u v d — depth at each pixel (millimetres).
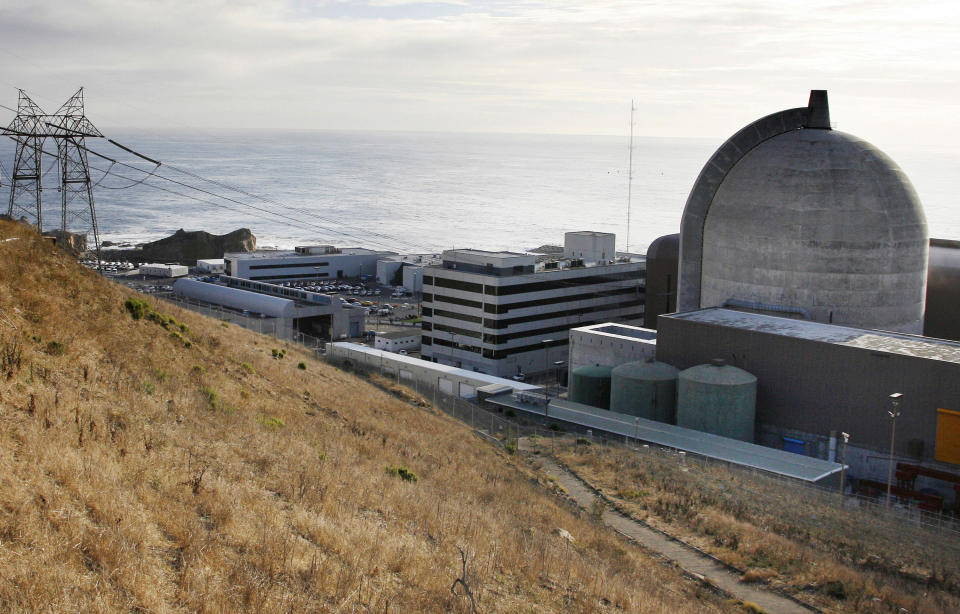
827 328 80375
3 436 24234
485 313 129625
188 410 36250
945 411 67375
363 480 35094
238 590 20422
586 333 100438
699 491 55062
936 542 51344
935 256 100125
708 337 83812
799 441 76938
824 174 84625
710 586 38500
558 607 26906
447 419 69312
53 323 39094
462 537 31484
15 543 19109
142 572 19625
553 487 53062
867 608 37188
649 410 84562
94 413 30031
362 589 22844
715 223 90750
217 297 148500
